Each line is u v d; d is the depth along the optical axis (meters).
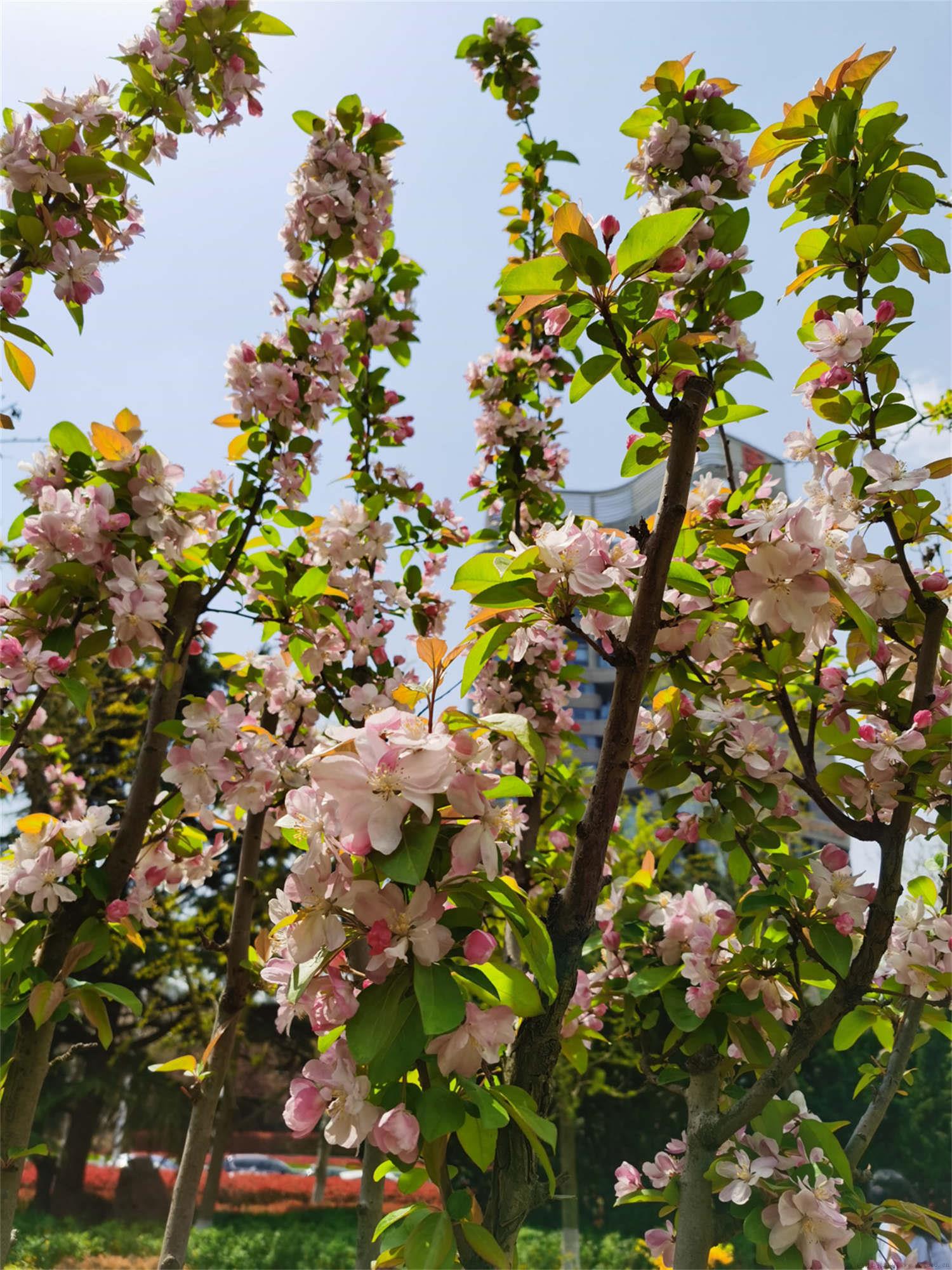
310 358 3.22
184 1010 11.02
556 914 1.59
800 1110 2.25
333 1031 1.34
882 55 2.23
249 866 2.90
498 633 1.69
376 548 3.73
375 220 3.47
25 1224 9.86
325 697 3.43
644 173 2.64
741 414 2.27
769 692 2.30
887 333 2.27
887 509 2.18
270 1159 14.44
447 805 1.33
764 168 2.57
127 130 2.69
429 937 1.26
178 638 2.70
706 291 2.27
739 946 2.42
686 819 2.46
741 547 1.94
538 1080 1.52
